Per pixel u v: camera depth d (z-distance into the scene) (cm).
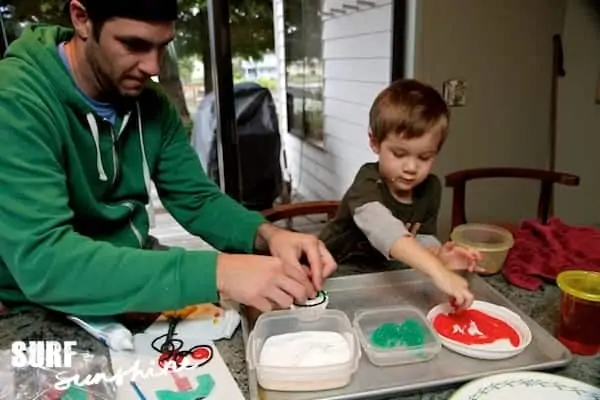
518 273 99
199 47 246
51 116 83
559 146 266
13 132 76
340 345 76
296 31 294
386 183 121
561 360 73
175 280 75
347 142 300
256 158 285
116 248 80
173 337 80
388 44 239
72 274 75
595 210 282
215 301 79
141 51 82
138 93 91
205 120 257
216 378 71
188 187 115
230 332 82
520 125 251
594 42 251
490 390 66
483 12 229
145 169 109
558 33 244
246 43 269
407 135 112
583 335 76
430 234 130
